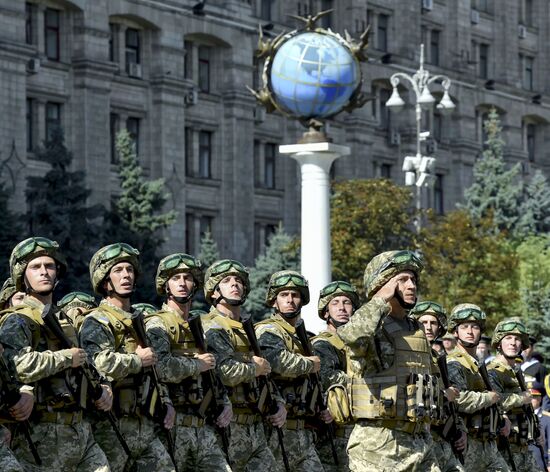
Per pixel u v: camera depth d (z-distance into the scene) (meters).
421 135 60.72
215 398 20.20
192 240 90.62
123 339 18.81
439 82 109.50
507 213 95.56
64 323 17.97
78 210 71.12
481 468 24.50
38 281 17.64
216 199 92.19
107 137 83.12
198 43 91.00
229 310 21.33
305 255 42.09
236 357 20.94
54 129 72.19
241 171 93.19
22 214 71.38
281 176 97.50
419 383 18.72
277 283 22.44
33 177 71.50
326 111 41.41
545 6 123.38
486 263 69.69
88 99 82.06
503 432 25.00
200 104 91.06
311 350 22.14
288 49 40.91
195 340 20.00
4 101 76.88
